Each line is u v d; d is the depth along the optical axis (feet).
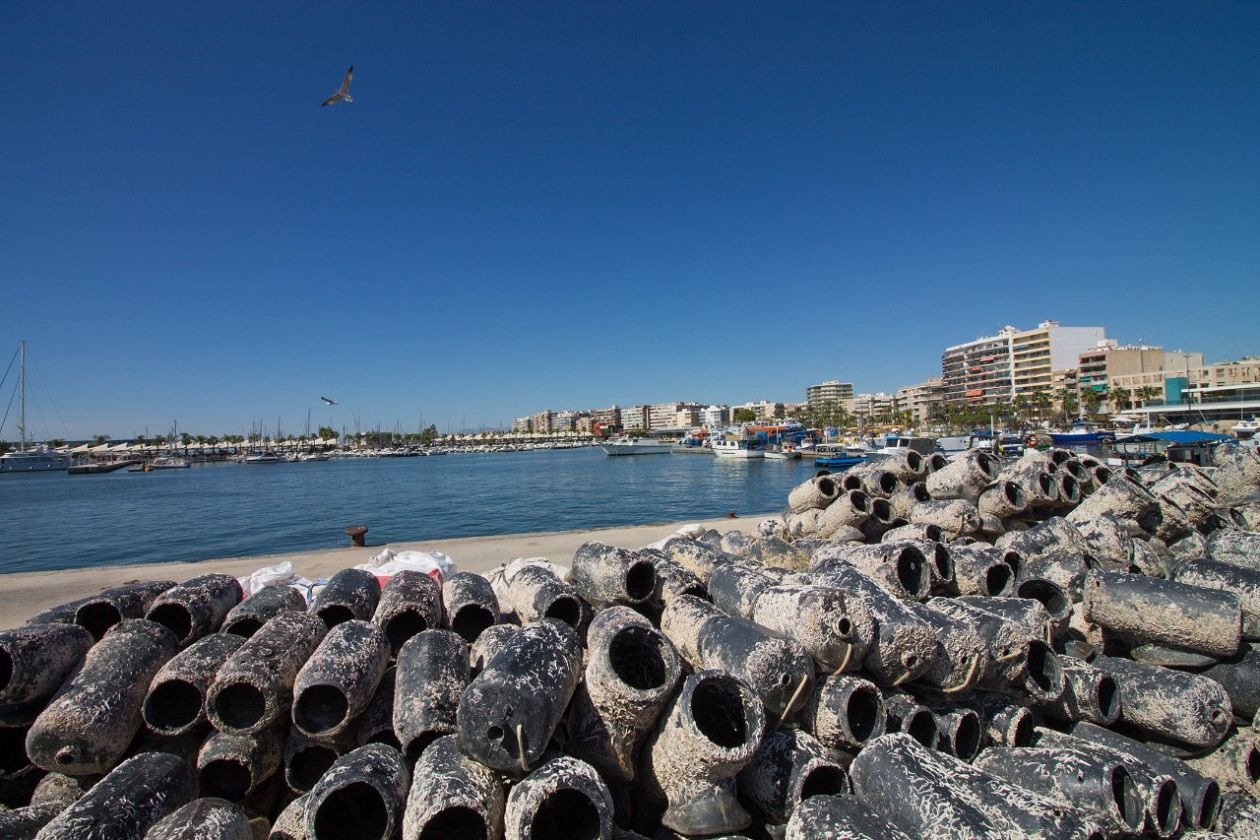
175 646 16.57
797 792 12.21
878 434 404.77
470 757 11.70
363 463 479.82
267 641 14.90
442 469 356.18
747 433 357.82
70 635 15.46
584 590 18.53
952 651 14.40
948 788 11.31
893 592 18.17
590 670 12.84
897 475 29.68
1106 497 23.18
